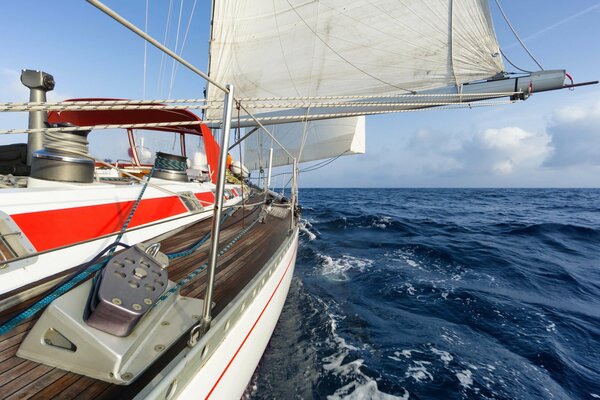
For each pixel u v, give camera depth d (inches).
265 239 137.5
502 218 635.5
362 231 455.8
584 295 228.8
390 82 176.7
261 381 117.1
